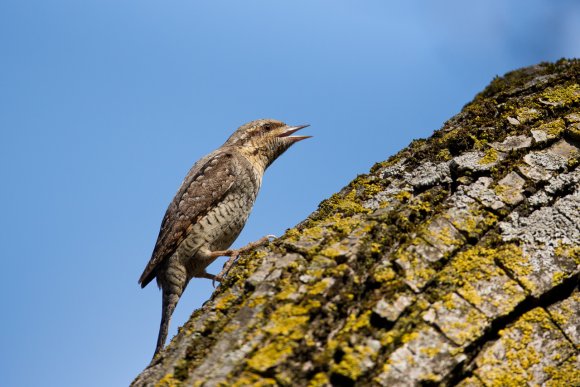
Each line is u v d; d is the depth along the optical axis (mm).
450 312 5387
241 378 5000
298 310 5422
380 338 5199
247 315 5648
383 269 5703
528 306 5609
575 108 7410
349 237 6152
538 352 5363
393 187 6984
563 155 6820
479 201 6363
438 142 7430
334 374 4969
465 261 5785
